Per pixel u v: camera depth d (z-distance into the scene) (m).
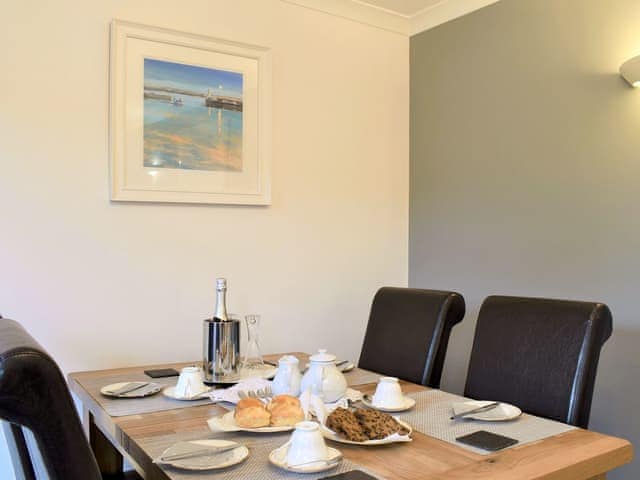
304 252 2.78
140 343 2.32
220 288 1.79
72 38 2.17
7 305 2.06
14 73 2.07
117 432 1.33
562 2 2.43
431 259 3.05
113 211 2.26
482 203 2.78
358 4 2.90
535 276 2.54
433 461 1.11
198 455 1.11
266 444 1.21
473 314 2.82
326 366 1.53
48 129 2.13
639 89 2.16
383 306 2.21
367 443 1.18
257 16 2.62
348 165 2.94
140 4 2.31
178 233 2.41
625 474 2.18
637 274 2.16
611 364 2.24
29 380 0.66
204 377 1.80
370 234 3.02
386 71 3.08
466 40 2.86
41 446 0.68
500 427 1.33
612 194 2.25
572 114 2.39
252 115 2.58
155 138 2.33
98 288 2.23
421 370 1.97
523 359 1.66
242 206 2.59
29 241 2.10
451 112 2.94
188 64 2.41
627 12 2.20
